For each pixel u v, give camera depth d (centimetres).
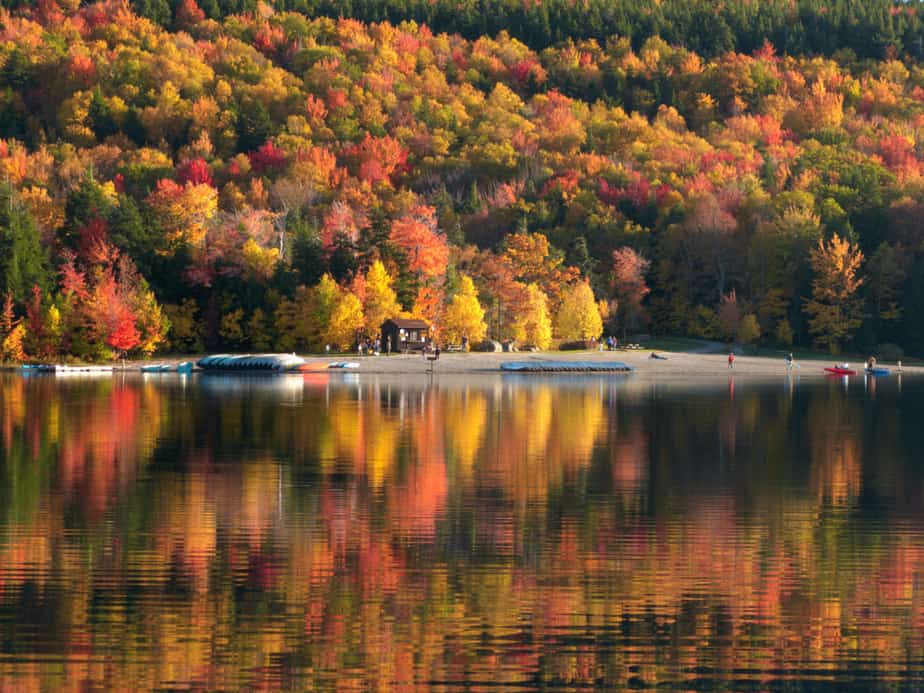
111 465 8356
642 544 5859
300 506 6769
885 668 4194
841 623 4638
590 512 6669
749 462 8812
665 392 16725
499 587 5075
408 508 6731
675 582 5172
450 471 8175
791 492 7406
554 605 4831
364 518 6431
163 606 4756
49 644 4316
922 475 8169
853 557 5622
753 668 4184
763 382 19862
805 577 5259
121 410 12756
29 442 9688
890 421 12275
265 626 4534
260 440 9944
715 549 5772
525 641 4416
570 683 4044
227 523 6262
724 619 4678
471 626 4569
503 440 10088
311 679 4041
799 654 4312
